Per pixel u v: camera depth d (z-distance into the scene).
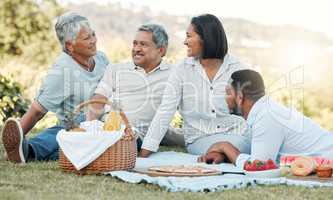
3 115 10.91
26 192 5.60
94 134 6.43
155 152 8.01
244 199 5.54
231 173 6.57
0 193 5.49
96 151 6.39
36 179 6.16
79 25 7.62
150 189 5.88
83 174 6.48
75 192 5.68
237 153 7.13
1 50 20.30
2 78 11.09
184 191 5.78
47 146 7.38
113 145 6.46
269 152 6.70
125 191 5.76
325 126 14.84
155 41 8.02
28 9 20.56
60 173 6.50
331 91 14.96
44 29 20.66
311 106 14.95
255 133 6.73
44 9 20.75
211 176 6.36
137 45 8.01
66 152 6.48
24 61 20.30
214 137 7.82
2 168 6.69
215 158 7.21
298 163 6.48
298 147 6.89
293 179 6.36
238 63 7.86
